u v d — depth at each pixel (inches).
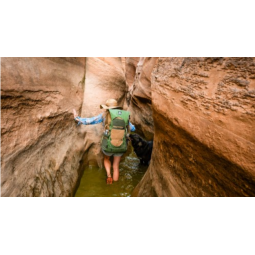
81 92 113.6
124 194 102.4
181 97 57.3
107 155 106.4
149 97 174.7
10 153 48.2
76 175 97.0
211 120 44.0
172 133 64.4
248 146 34.9
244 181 36.7
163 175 72.6
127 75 376.2
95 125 125.2
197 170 51.1
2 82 46.7
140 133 228.1
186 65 58.0
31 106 59.9
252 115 34.4
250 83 35.9
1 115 45.9
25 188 52.9
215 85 44.4
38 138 63.2
